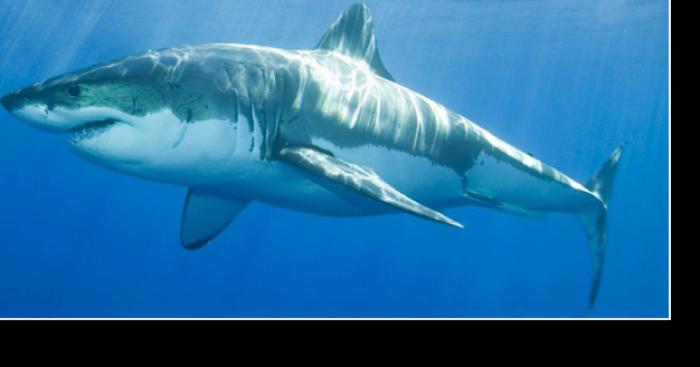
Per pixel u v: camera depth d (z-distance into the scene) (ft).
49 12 77.82
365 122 17.69
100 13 79.36
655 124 136.77
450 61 103.55
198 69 14.65
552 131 152.15
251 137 15.49
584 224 26.45
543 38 86.33
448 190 21.16
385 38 90.53
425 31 85.76
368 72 18.90
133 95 13.62
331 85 17.15
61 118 13.19
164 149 14.47
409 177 19.56
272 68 15.98
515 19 78.43
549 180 23.29
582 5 72.69
